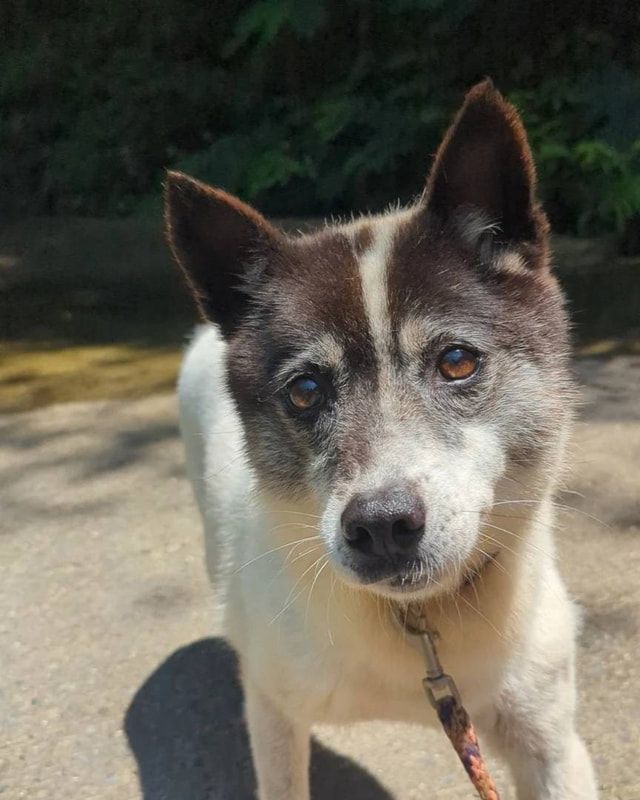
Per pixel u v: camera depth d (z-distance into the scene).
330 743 0.54
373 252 0.45
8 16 2.31
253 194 1.77
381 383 0.43
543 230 0.46
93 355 1.26
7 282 1.68
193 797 0.51
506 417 0.43
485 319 0.44
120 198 2.17
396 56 1.80
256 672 0.47
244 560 0.49
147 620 0.66
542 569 0.45
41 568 0.73
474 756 0.41
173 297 1.53
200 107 2.08
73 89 2.26
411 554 0.39
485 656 0.44
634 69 1.69
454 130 0.45
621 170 1.52
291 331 0.45
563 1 1.68
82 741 0.55
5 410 1.07
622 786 0.49
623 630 0.60
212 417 0.60
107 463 0.92
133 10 2.18
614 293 1.36
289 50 1.93
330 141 1.80
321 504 0.43
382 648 0.43
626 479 0.79
